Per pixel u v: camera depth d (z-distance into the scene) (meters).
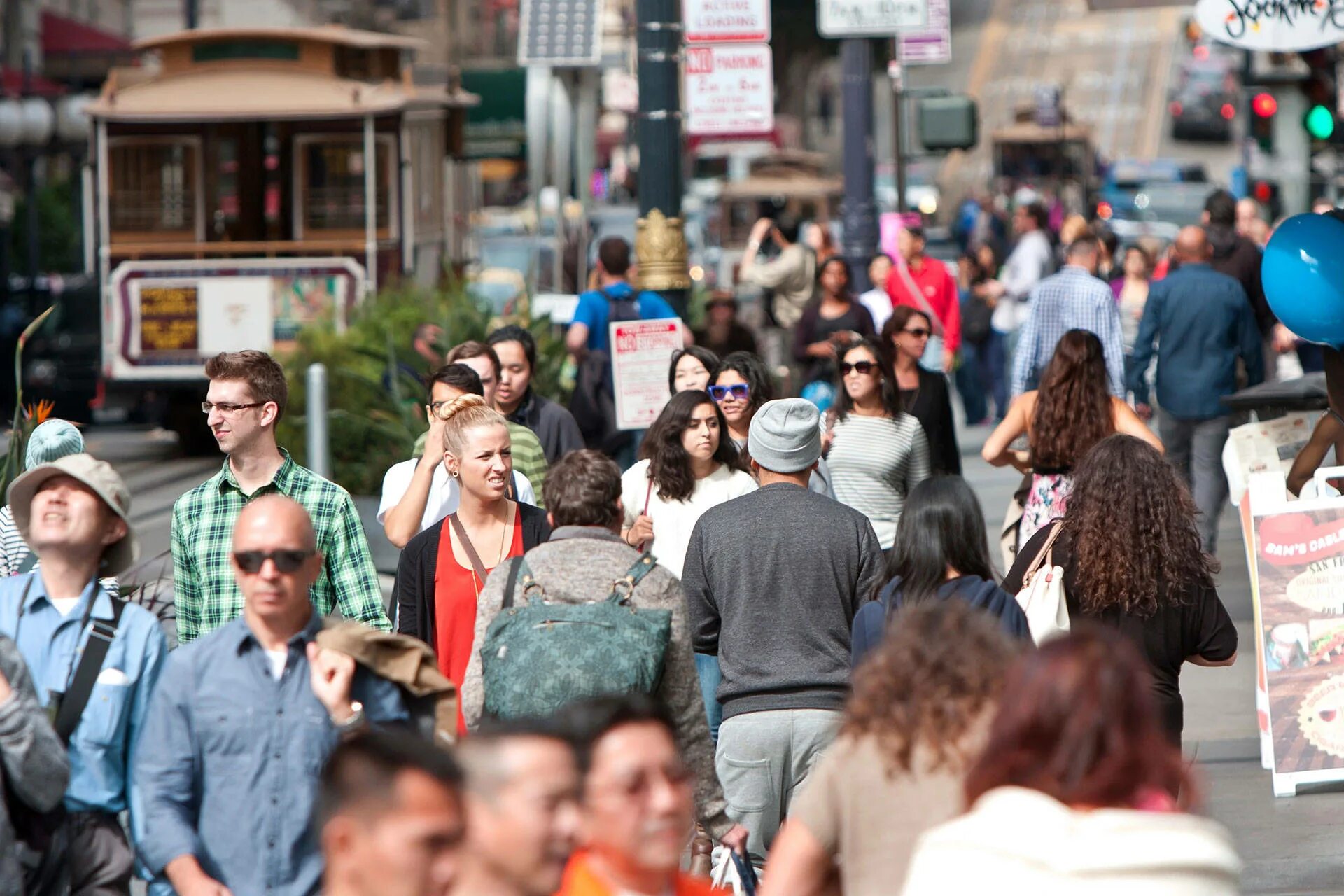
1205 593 22.42
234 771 17.64
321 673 17.61
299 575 17.80
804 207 149.00
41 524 18.69
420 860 12.75
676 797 14.16
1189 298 44.22
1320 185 70.88
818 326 51.84
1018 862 12.09
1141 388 45.75
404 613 24.27
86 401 97.81
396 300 56.62
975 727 15.25
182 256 82.50
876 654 15.84
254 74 82.38
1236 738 33.09
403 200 81.94
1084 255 44.34
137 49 82.94
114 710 18.45
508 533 24.20
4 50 137.25
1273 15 35.25
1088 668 12.55
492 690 19.38
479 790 13.33
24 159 108.88
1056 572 22.64
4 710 17.00
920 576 20.22
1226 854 12.12
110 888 18.23
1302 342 54.59
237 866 17.56
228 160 82.50
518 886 13.39
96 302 97.44
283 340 82.00
